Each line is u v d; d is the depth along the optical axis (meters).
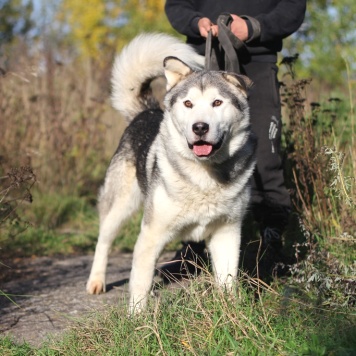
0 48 10.12
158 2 13.27
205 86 3.38
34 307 3.90
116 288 4.05
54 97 7.39
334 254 3.82
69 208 6.91
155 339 2.82
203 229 3.59
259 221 4.40
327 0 10.28
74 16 13.87
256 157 3.85
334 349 2.60
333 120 4.98
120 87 4.72
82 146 7.53
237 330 2.79
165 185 3.44
